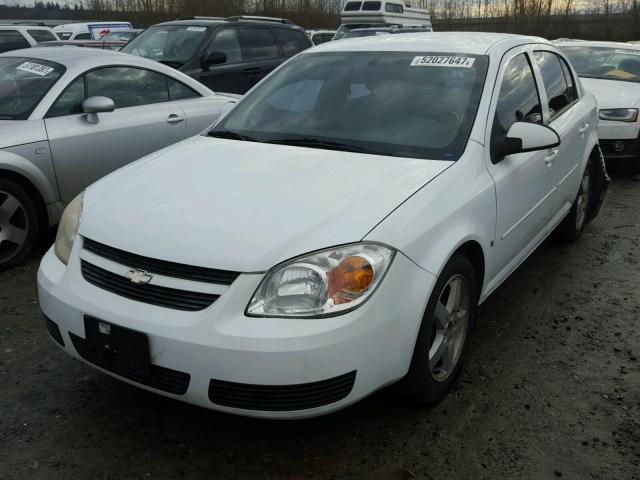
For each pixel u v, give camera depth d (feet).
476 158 10.58
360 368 8.00
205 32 28.66
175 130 18.72
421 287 8.64
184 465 8.66
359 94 12.08
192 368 7.77
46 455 8.75
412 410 9.96
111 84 17.65
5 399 10.02
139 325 7.98
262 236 8.13
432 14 128.57
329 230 8.25
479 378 10.99
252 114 12.61
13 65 17.52
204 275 7.94
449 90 11.64
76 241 9.14
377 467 8.70
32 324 12.60
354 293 7.91
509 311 13.73
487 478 8.54
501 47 12.88
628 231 19.49
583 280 15.53
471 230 9.80
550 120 14.16
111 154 17.01
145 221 8.73
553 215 14.89
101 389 10.37
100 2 102.58
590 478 8.59
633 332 12.84
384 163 10.16
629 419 9.91
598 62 29.91
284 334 7.58
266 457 8.85
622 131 25.53
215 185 9.50
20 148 15.05
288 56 32.27
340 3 118.01
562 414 10.00
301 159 10.39
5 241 15.19
